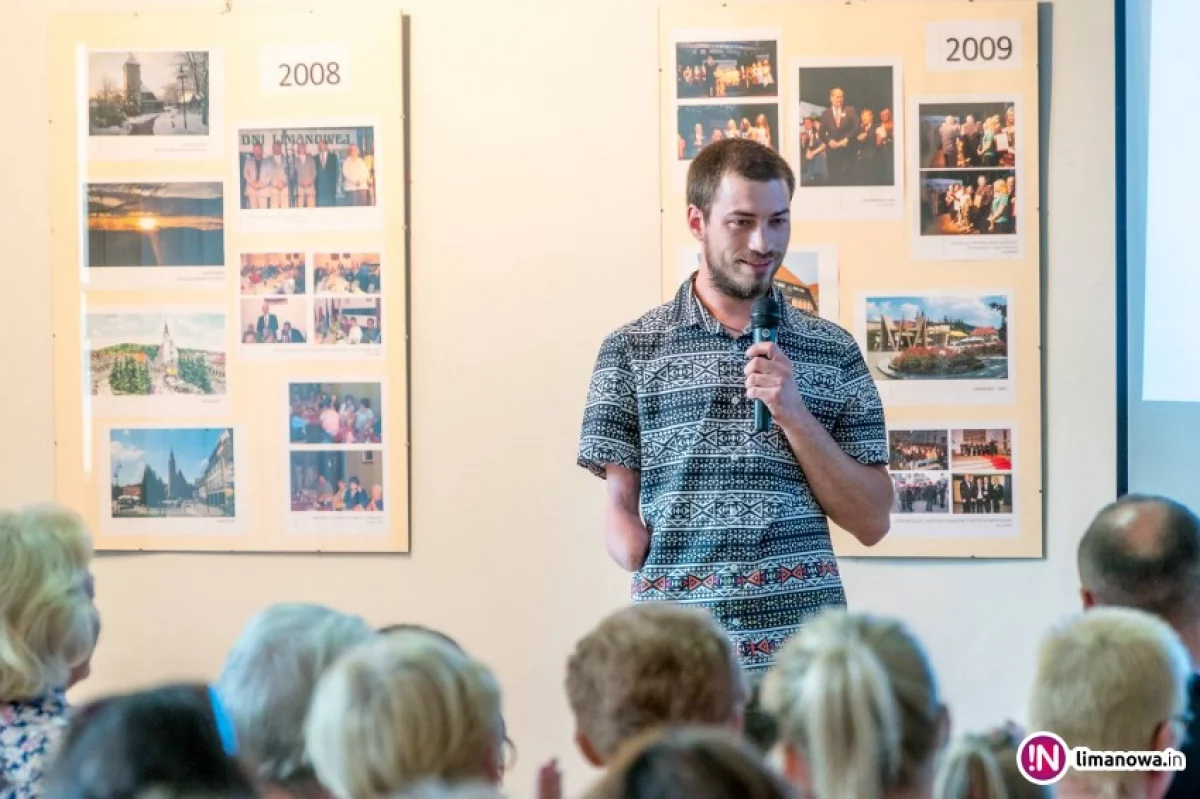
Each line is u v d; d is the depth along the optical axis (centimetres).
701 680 280
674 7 597
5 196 618
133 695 228
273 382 610
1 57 616
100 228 614
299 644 292
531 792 600
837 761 250
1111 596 346
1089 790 280
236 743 271
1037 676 292
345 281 607
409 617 606
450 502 606
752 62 595
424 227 607
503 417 605
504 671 604
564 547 604
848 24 593
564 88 602
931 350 595
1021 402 594
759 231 418
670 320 439
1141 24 589
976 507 595
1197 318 582
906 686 258
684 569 415
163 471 613
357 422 608
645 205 600
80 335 614
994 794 263
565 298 603
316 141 607
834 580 421
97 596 615
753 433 420
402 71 605
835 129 595
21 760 336
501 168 605
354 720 243
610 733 281
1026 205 592
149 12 612
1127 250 591
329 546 608
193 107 610
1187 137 582
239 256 609
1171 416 588
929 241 594
